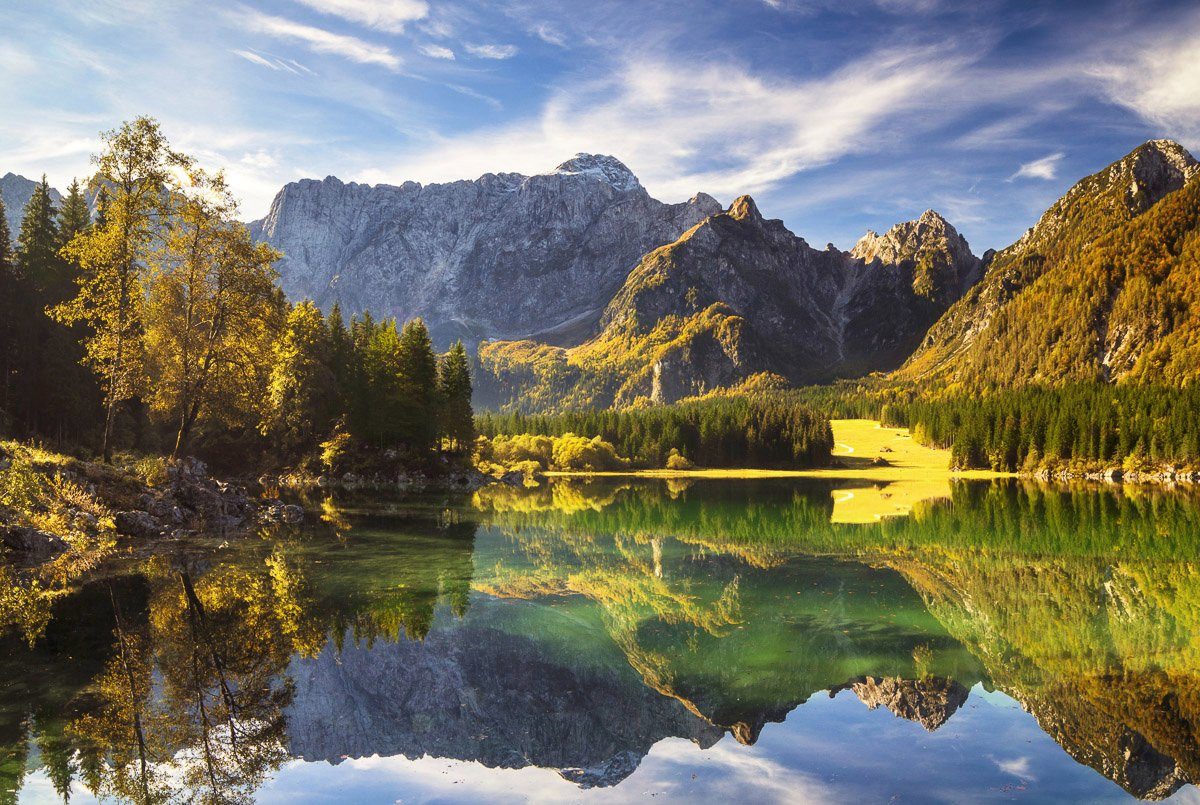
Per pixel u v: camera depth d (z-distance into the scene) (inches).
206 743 494.3
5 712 528.4
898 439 7150.6
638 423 6205.7
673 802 440.1
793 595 1037.2
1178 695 626.8
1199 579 1181.1
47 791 415.2
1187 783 461.7
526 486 3791.8
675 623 871.7
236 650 685.3
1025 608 967.0
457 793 447.8
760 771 486.3
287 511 1737.2
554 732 549.6
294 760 481.7
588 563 1280.8
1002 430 5295.3
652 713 593.6
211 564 1090.7
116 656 656.4
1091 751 517.7
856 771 486.3
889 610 948.6
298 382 3105.3
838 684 664.4
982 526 1964.8
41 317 2460.6
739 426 5940.0
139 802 407.8
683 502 2783.0
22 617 776.9
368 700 591.8
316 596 917.2
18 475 1185.4
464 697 615.2
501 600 954.1
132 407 2728.8
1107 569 1278.3
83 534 1211.9
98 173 1526.8
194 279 1664.6
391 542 1398.9
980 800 440.5
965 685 660.7
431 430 3489.2
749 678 679.1
